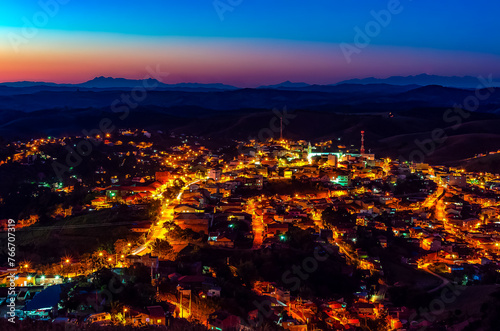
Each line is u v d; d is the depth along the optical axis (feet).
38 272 338.75
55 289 288.10
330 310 312.50
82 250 401.29
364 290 353.31
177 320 250.98
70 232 433.89
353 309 316.60
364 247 430.20
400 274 389.80
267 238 415.85
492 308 296.10
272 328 263.49
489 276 376.27
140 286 286.25
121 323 236.43
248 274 341.41
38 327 189.47
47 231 446.60
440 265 411.75
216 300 289.53
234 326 243.81
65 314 258.16
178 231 411.34
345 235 445.78
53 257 390.42
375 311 317.42
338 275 363.15
